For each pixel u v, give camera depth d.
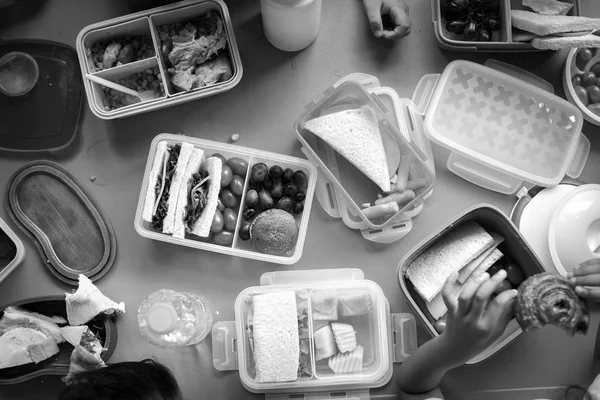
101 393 0.99
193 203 1.18
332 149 1.28
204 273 1.25
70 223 1.26
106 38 1.25
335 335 1.19
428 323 1.13
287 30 1.18
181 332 1.21
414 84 1.29
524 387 1.24
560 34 1.18
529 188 1.27
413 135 1.27
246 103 1.28
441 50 1.29
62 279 1.24
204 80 1.21
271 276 1.24
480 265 1.20
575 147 1.25
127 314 1.25
